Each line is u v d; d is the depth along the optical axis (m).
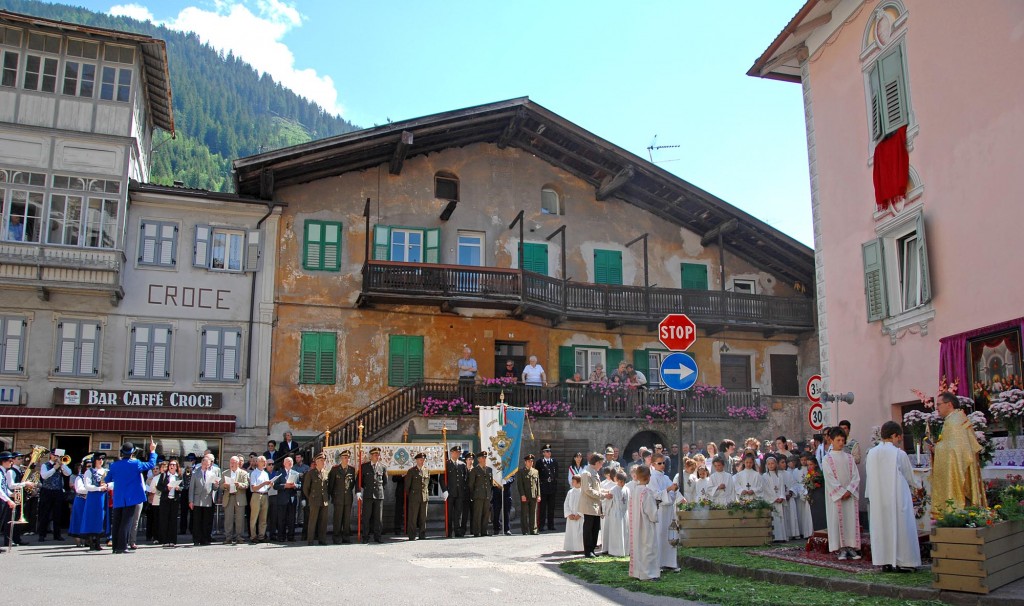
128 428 23.08
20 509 16.75
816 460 13.65
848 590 9.42
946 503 8.98
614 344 29.50
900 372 15.08
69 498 19.42
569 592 9.98
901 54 15.23
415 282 25.73
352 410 25.81
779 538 14.23
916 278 15.11
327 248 26.59
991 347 12.86
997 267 12.92
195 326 24.95
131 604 8.84
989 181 13.16
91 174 23.84
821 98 17.77
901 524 10.20
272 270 25.88
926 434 12.73
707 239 31.11
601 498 13.99
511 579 11.09
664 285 30.72
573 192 30.17
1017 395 11.78
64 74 24.02
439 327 26.97
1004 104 12.93
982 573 8.41
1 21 23.25
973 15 13.61
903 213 15.03
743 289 31.81
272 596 9.45
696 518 13.25
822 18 17.42
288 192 26.58
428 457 18.75
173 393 24.14
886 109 15.55
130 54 24.56
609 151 28.09
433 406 24.25
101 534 16.11
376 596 9.50
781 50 18.48
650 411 26.36
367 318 26.45
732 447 16.39
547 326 28.44
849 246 16.66
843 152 16.94
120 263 23.78
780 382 31.20
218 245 25.59
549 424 25.08
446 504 18.80
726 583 10.34
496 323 27.56
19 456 18.38
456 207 28.39
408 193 27.89
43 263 23.08
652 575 10.87
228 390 24.88
